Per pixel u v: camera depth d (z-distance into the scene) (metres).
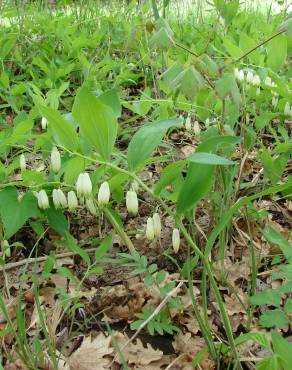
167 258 0.44
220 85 0.30
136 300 0.39
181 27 0.96
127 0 1.25
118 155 0.37
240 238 0.45
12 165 0.39
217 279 0.41
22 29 1.03
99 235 0.47
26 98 0.76
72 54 0.88
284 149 0.39
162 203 0.27
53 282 0.42
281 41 0.40
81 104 0.25
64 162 0.38
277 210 0.51
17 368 0.33
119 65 0.84
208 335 0.31
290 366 0.21
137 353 0.34
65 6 1.23
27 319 0.39
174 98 0.31
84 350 0.35
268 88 0.45
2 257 0.39
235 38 0.78
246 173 0.52
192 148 0.62
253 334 0.24
